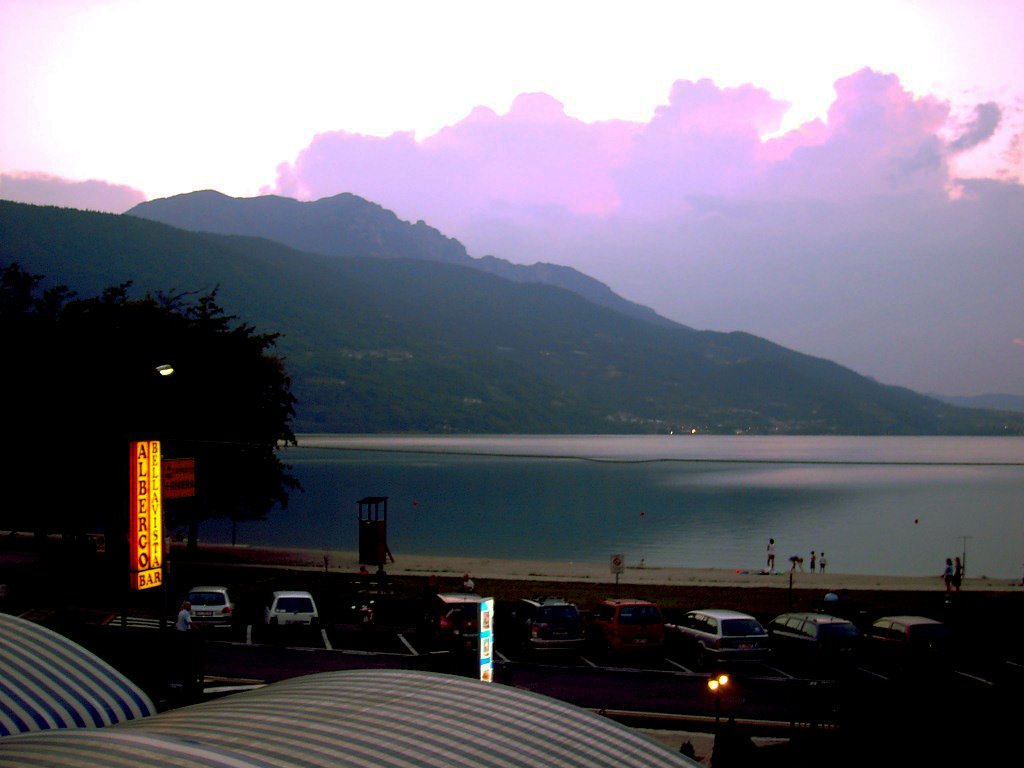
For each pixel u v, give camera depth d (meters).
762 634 27.91
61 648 16.77
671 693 25.11
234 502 59.47
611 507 135.38
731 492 170.50
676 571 58.22
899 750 18.50
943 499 159.88
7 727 13.88
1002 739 18.78
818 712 22.22
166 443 52.91
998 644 32.19
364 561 49.84
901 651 26.88
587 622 32.31
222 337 58.88
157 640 25.47
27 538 64.19
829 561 79.75
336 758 11.23
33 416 49.28
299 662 28.61
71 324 52.75
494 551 82.94
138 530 28.58
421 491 167.00
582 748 12.66
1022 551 88.06
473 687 14.53
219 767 10.05
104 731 11.31
